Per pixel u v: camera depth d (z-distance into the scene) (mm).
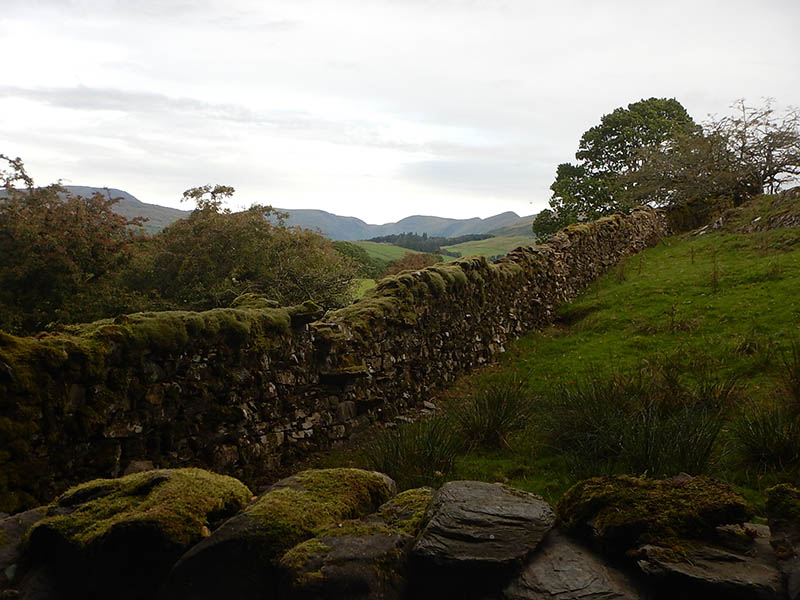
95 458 4789
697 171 27797
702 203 27547
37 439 4355
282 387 6840
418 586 2482
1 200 16656
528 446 6281
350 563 2375
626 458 5188
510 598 2389
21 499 4152
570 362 10508
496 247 133250
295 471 6527
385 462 5832
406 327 9391
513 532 2633
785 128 26266
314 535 2559
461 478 5578
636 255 21859
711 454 5301
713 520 2625
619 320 12938
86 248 17125
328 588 2295
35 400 4340
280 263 21203
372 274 34375
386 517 2867
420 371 9695
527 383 9711
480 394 7305
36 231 16484
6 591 2564
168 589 2449
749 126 26922
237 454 6074
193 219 21266
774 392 6852
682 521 2604
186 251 20594
